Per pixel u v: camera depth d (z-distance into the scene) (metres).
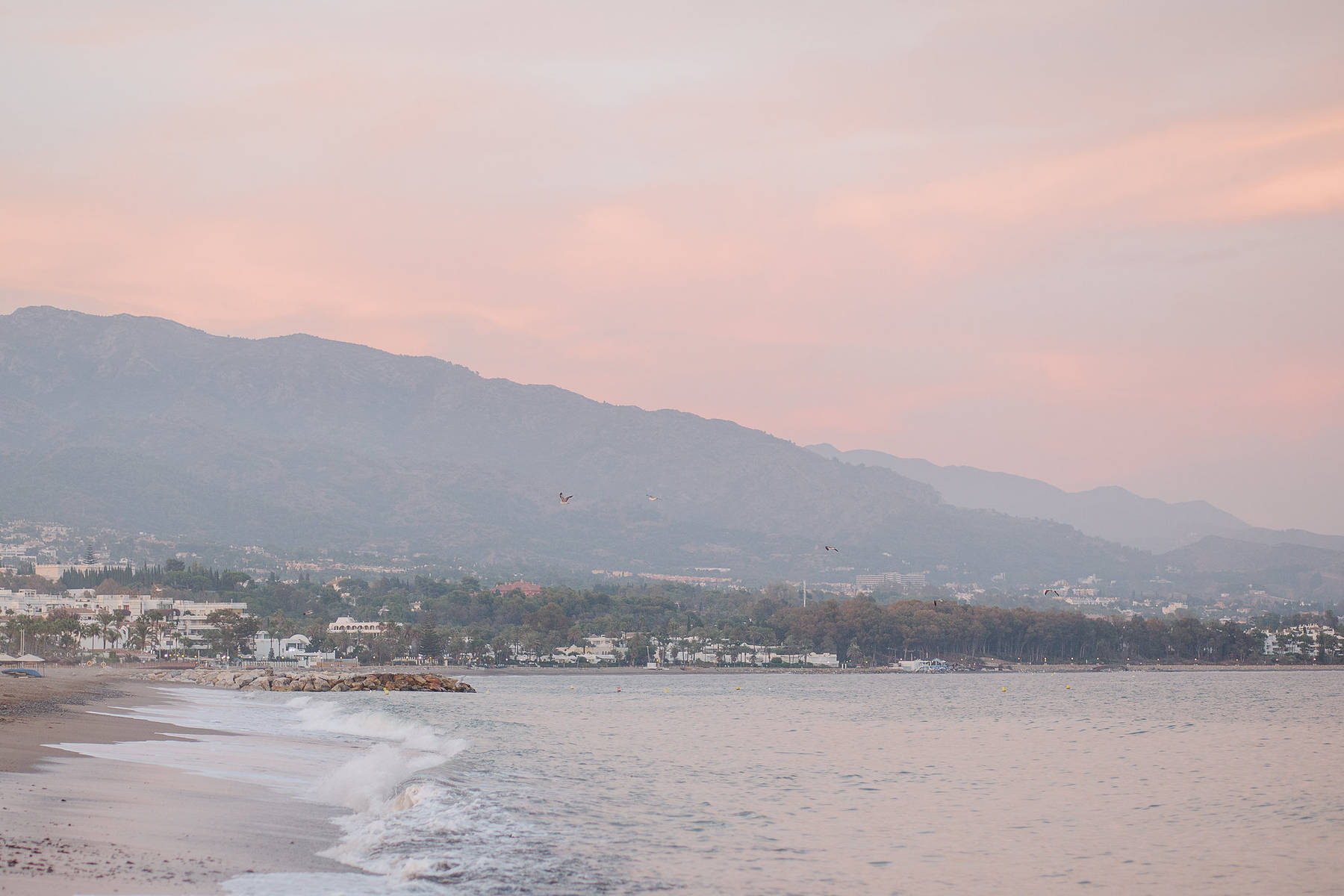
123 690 136.00
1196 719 115.38
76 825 29.89
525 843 32.69
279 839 30.80
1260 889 31.66
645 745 73.50
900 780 56.06
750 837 37.03
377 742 68.75
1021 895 30.34
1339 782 56.59
